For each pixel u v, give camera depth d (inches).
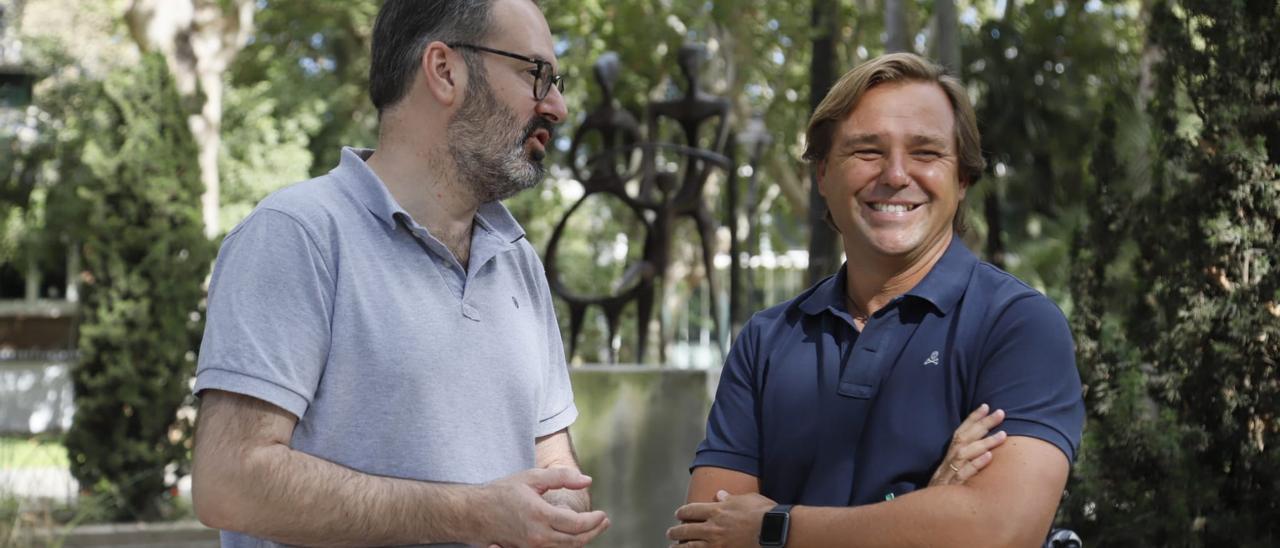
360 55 883.4
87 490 350.9
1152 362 152.0
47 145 627.2
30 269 713.0
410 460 90.6
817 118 99.0
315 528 86.5
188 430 362.6
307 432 89.5
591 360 759.1
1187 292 146.9
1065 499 154.5
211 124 506.9
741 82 671.8
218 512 86.2
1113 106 171.5
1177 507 140.8
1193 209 147.6
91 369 355.3
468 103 95.0
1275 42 143.1
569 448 108.1
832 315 98.3
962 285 95.5
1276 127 143.3
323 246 90.4
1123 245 163.0
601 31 629.9
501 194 97.3
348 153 95.9
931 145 95.9
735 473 100.7
